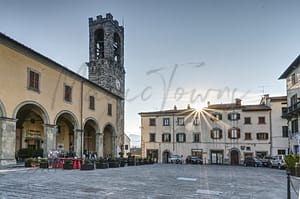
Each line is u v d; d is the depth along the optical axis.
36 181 12.10
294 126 32.56
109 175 16.03
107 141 38.50
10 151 20.02
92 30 42.19
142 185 11.77
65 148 33.28
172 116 49.00
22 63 21.83
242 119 45.16
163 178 14.95
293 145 32.53
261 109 43.88
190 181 13.81
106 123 35.91
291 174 18.47
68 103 27.67
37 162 20.52
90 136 36.75
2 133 19.45
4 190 9.56
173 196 9.30
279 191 11.11
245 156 44.19
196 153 46.94
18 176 14.05
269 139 43.19
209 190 10.86
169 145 48.59
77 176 14.92
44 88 24.20
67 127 33.88
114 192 9.78
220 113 46.62
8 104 20.16
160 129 49.50
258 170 26.77
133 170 21.11
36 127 30.14
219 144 45.97
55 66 25.75
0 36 19.62
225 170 24.97
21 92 21.50
